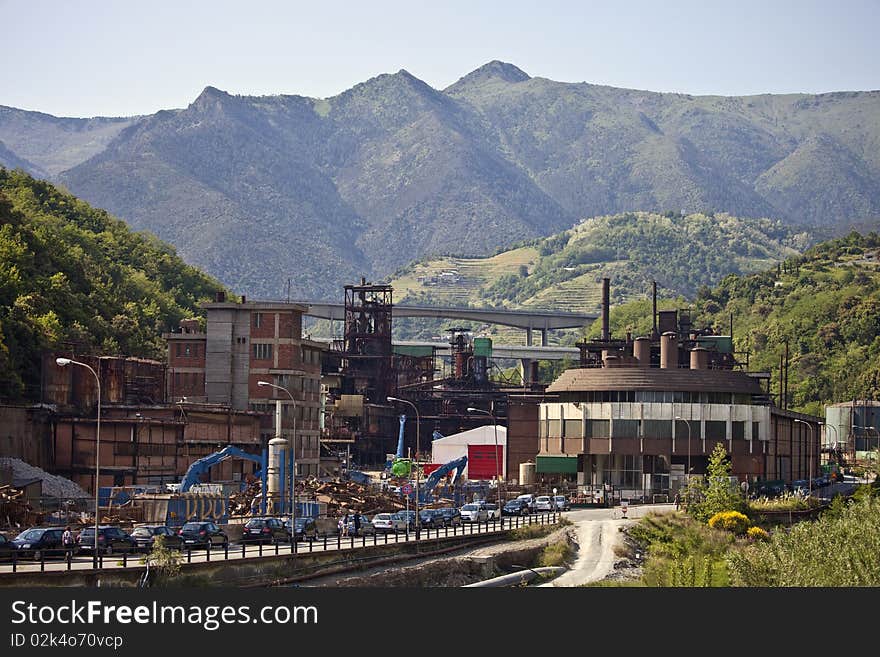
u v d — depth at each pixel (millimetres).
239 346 199750
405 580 116000
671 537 153625
